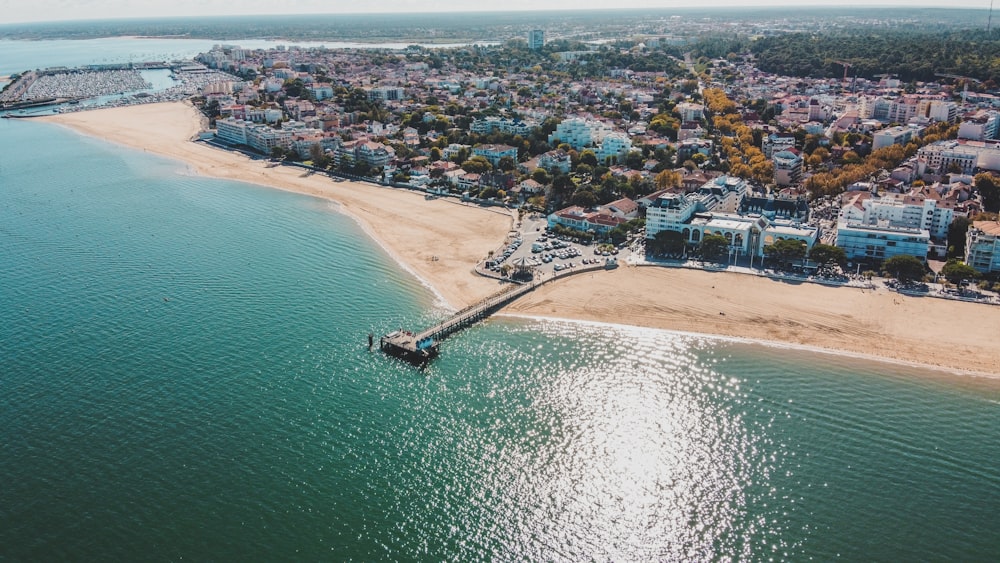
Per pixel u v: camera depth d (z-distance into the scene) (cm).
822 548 15812
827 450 18912
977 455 18638
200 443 19125
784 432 19662
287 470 18138
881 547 15812
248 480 17762
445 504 17125
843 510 16875
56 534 16175
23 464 18375
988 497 17188
